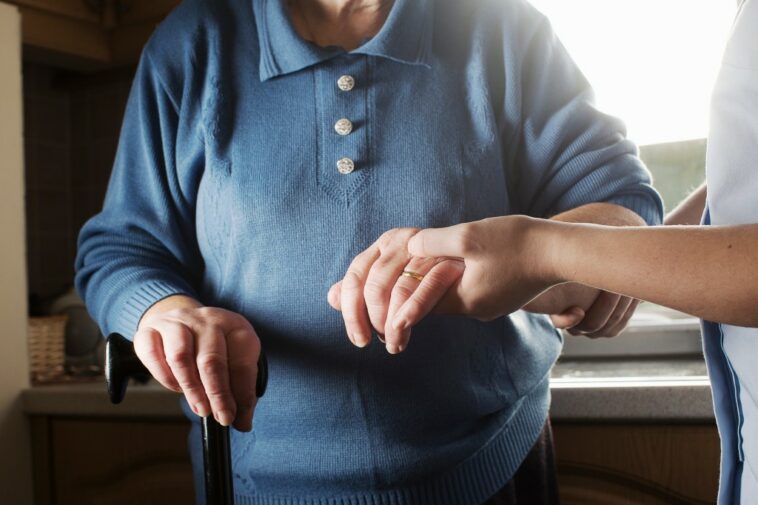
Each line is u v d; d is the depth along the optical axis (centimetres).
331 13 84
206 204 83
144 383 149
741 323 50
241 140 80
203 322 65
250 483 81
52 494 154
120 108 207
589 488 117
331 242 76
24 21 177
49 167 212
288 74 80
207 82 83
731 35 56
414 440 76
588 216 75
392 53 79
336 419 77
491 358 80
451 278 55
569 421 116
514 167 86
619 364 142
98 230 88
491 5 85
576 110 83
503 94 83
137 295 78
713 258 49
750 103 53
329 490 77
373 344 75
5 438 153
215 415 60
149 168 86
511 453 82
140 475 143
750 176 53
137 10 185
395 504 77
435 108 80
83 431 150
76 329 183
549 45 86
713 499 110
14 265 159
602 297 75
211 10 86
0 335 155
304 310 77
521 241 54
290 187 77
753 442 56
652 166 151
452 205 77
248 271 79
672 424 112
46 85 212
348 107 78
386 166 77
